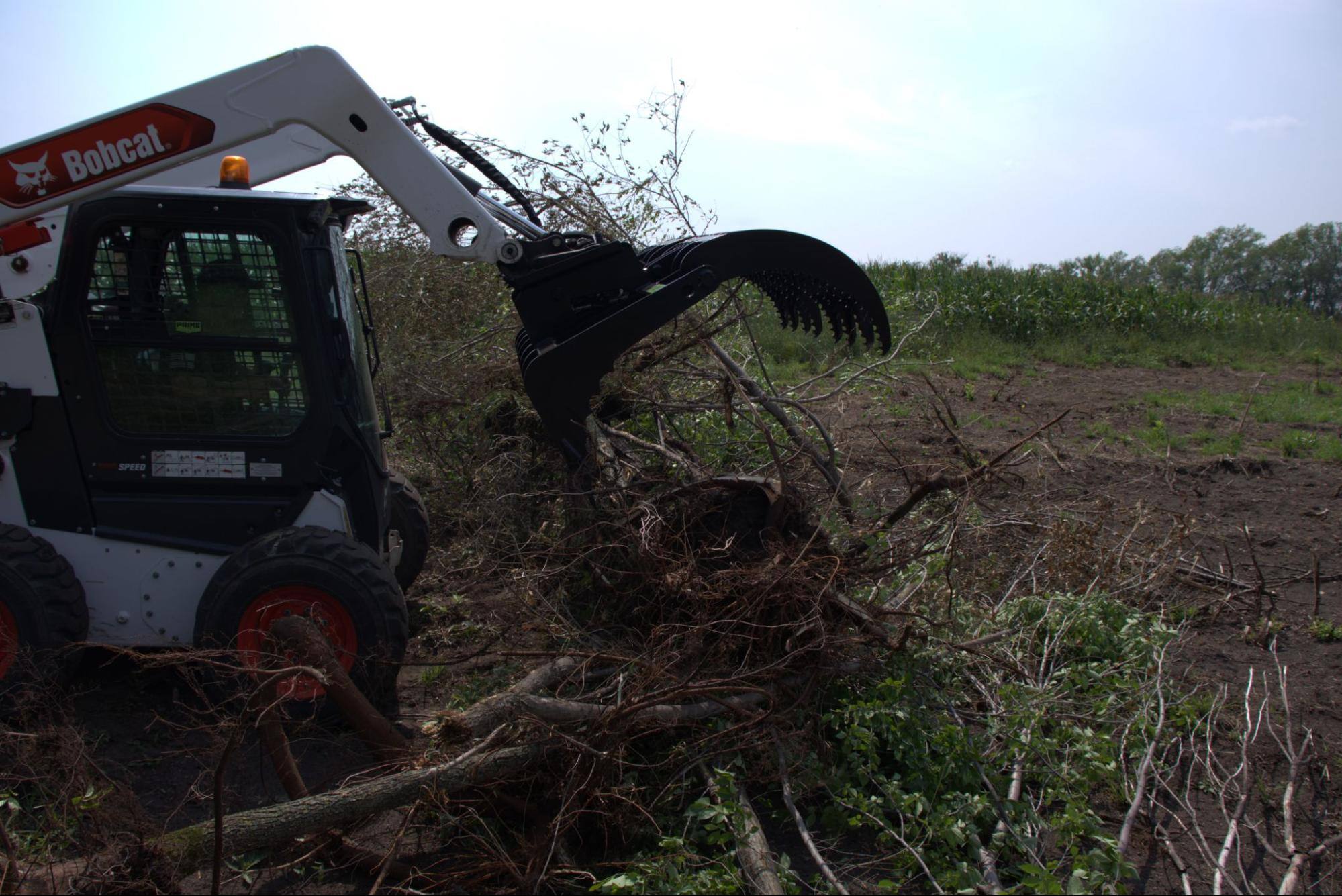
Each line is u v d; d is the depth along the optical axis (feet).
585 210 20.62
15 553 11.60
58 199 11.64
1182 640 14.93
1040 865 9.07
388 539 15.19
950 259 64.23
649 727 10.28
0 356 11.89
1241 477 26.16
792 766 10.44
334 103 11.98
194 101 11.75
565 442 12.82
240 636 11.84
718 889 8.70
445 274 22.84
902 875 9.52
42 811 10.11
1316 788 11.46
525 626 12.16
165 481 12.44
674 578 11.53
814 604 10.97
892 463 22.09
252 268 12.32
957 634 12.69
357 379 13.61
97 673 13.46
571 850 9.86
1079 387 40.34
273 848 9.26
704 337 15.69
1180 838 10.47
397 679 13.53
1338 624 16.30
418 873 9.05
